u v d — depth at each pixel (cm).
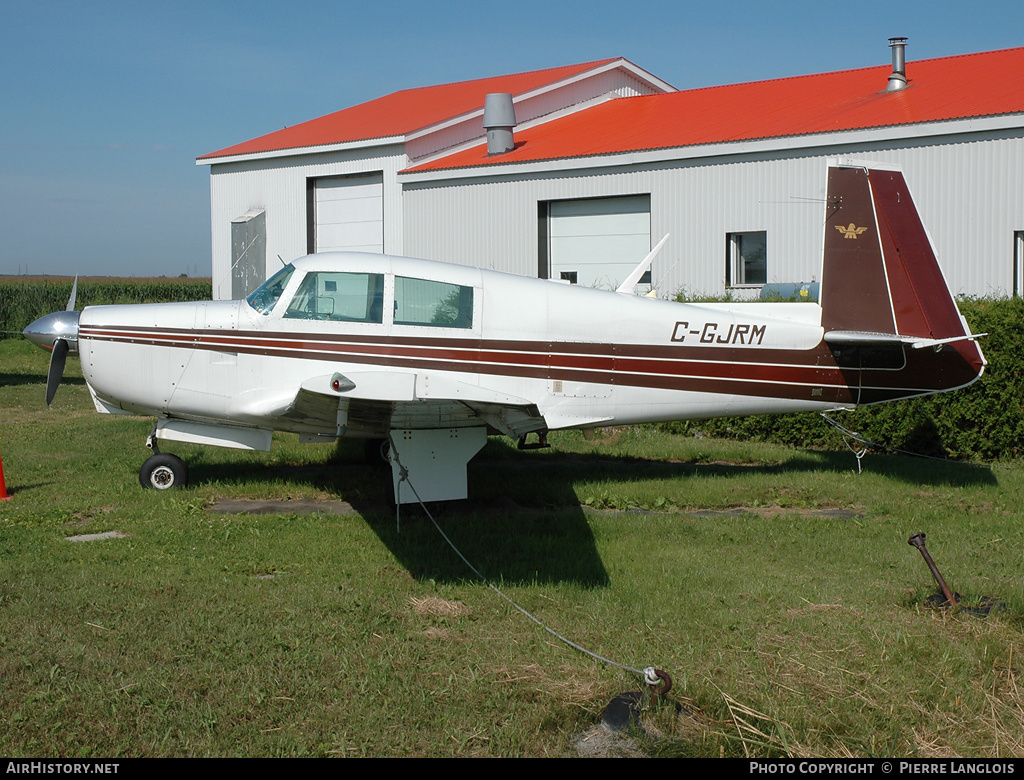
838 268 756
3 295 2916
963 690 375
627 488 767
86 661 379
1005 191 1184
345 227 2006
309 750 321
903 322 756
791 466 877
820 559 566
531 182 1659
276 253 2117
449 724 341
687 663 397
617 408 739
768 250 1404
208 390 709
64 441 950
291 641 410
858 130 1298
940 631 439
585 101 2150
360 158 1944
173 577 498
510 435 658
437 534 611
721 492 753
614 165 1555
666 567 543
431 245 1805
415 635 425
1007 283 1189
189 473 804
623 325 729
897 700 367
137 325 712
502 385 711
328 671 383
